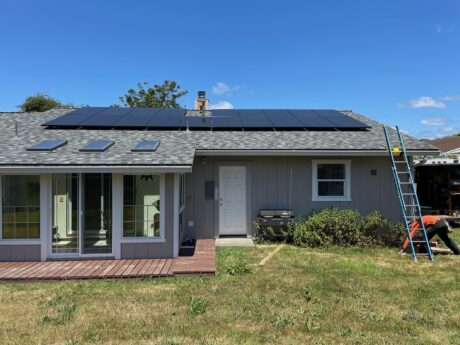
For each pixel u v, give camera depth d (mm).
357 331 5027
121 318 5434
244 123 12898
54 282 7270
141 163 8461
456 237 11992
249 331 5004
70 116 12648
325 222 10445
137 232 8852
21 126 11602
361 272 7789
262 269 8086
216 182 11461
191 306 5812
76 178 8789
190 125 12352
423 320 5371
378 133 12469
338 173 11703
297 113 14961
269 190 11523
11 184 8570
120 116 13055
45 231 8602
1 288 6898
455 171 14898
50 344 4652
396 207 11672
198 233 11430
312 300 6160
